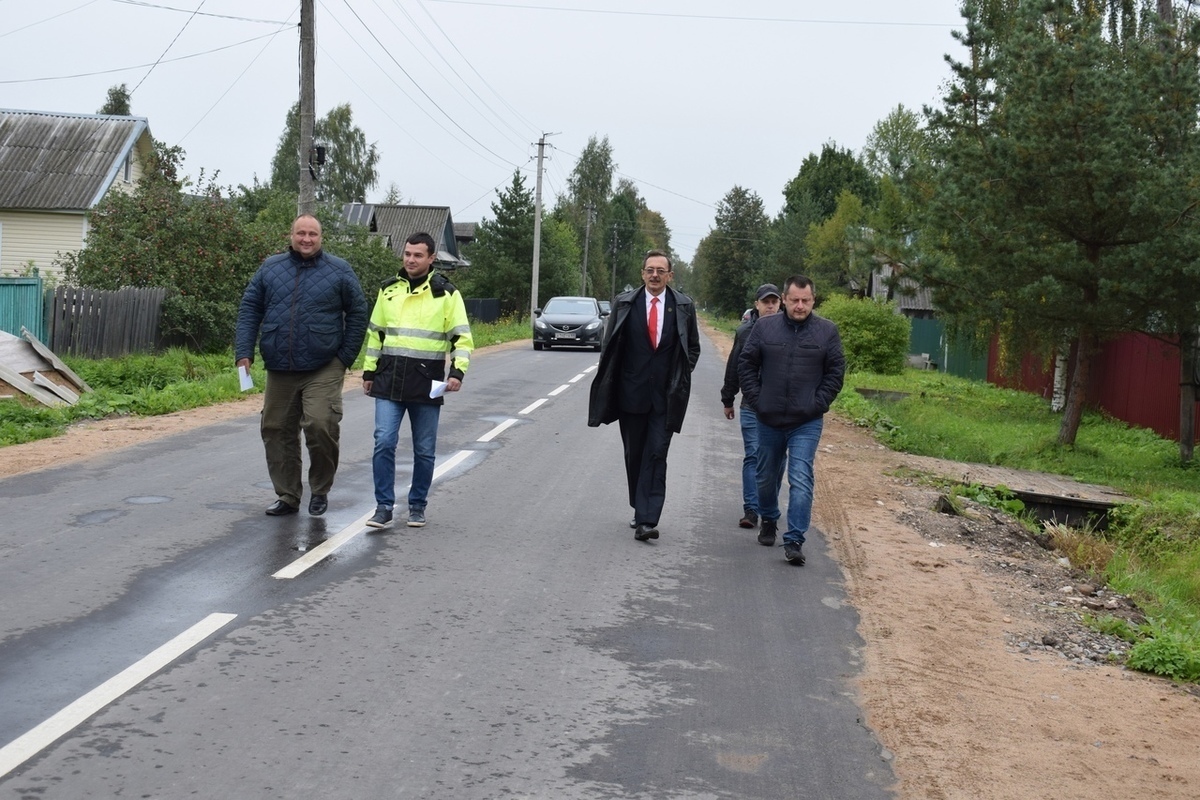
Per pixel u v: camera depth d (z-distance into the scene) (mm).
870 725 4742
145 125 33156
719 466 11930
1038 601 7320
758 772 4188
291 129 76188
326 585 6320
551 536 7930
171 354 20250
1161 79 16469
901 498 10703
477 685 4914
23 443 11312
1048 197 16828
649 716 4688
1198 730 5027
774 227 78500
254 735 4234
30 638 5199
